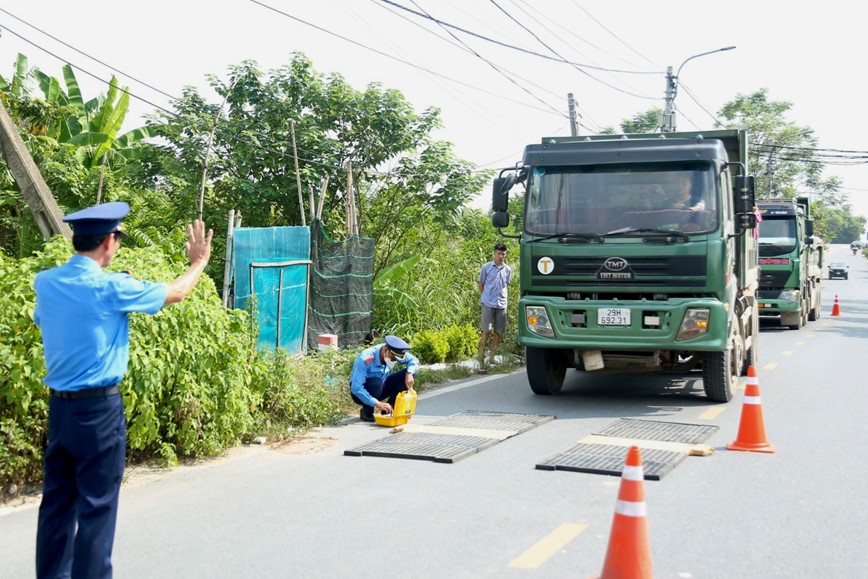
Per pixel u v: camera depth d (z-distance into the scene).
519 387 11.88
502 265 13.56
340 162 16.89
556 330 9.93
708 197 9.67
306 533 5.47
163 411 7.32
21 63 17.16
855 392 11.29
